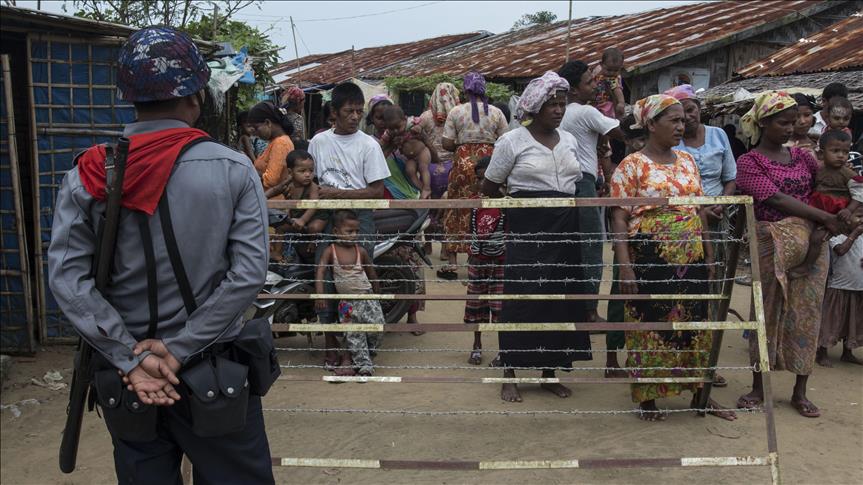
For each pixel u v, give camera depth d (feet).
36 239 18.11
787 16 41.91
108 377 7.07
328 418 14.10
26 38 17.72
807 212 13.61
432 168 26.35
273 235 14.55
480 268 16.81
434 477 11.89
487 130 22.56
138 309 7.20
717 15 48.29
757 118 14.39
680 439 13.05
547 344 14.58
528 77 46.83
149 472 7.48
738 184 14.42
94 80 18.21
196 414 7.07
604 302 22.62
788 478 11.70
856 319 17.01
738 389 15.72
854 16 37.37
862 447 12.80
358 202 10.87
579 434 13.29
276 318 17.20
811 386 15.83
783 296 13.70
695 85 41.86
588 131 18.24
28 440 13.20
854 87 27.20
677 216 13.25
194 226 7.02
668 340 13.30
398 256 18.84
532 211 14.07
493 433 13.37
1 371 15.79
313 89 63.31
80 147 18.22
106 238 6.90
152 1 37.27
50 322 18.40
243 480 7.79
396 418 14.10
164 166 6.96
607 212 24.79
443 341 19.04
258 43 36.09
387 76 60.03
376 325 11.77
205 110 27.73
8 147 17.28
